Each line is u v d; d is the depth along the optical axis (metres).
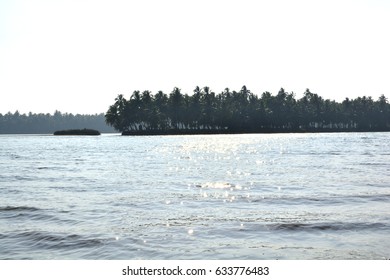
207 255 11.90
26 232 14.54
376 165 40.59
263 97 197.38
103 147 91.75
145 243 13.06
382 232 14.11
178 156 61.41
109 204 20.50
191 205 20.08
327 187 25.89
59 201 21.52
